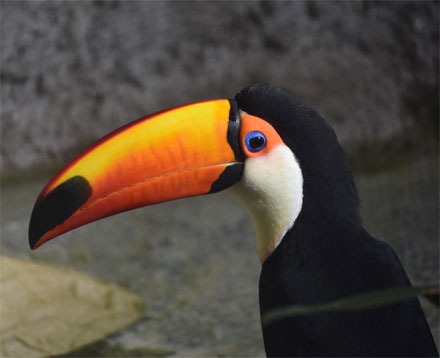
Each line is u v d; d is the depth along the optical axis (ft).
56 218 16.66
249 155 16.71
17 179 48.01
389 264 16.17
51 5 49.80
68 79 49.70
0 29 49.65
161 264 34.19
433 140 50.26
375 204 39.40
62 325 26.99
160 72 49.88
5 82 49.52
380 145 49.75
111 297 29.07
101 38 49.93
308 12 50.49
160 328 28.02
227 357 25.93
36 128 49.24
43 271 28.86
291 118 16.51
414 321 15.62
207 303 30.09
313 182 16.34
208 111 17.10
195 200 42.70
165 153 16.87
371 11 51.01
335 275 15.85
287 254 16.43
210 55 49.93
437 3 51.11
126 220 39.91
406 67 51.06
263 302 16.74
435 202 38.37
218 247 35.55
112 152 16.84
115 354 25.98
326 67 50.03
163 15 49.98
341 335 15.28
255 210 17.17
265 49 50.03
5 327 26.12
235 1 49.83
